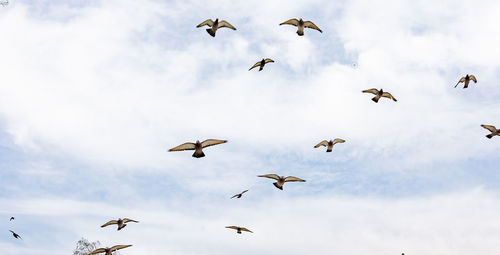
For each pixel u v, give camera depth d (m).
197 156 18.78
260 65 33.19
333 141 32.75
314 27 28.64
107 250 24.69
